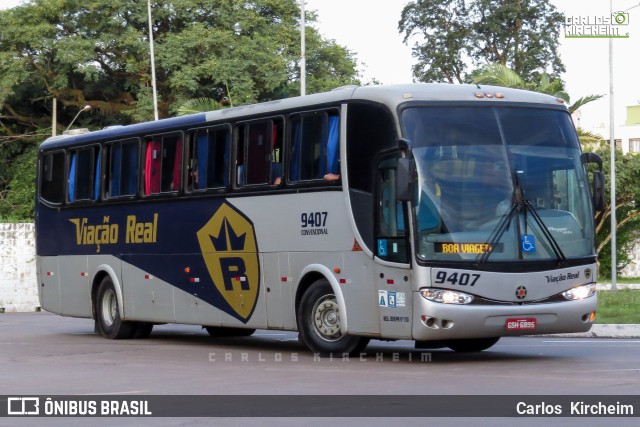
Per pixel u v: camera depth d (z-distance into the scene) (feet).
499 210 58.85
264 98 222.89
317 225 64.44
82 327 106.63
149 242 80.69
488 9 260.62
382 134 59.98
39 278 95.50
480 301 57.88
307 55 224.74
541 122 61.62
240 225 71.05
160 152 79.97
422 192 58.03
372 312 60.64
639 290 142.20
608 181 187.11
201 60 212.02
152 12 215.72
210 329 88.74
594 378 50.52
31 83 226.99
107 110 226.79
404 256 58.39
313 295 65.16
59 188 92.58
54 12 216.54
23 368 60.39
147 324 86.02
